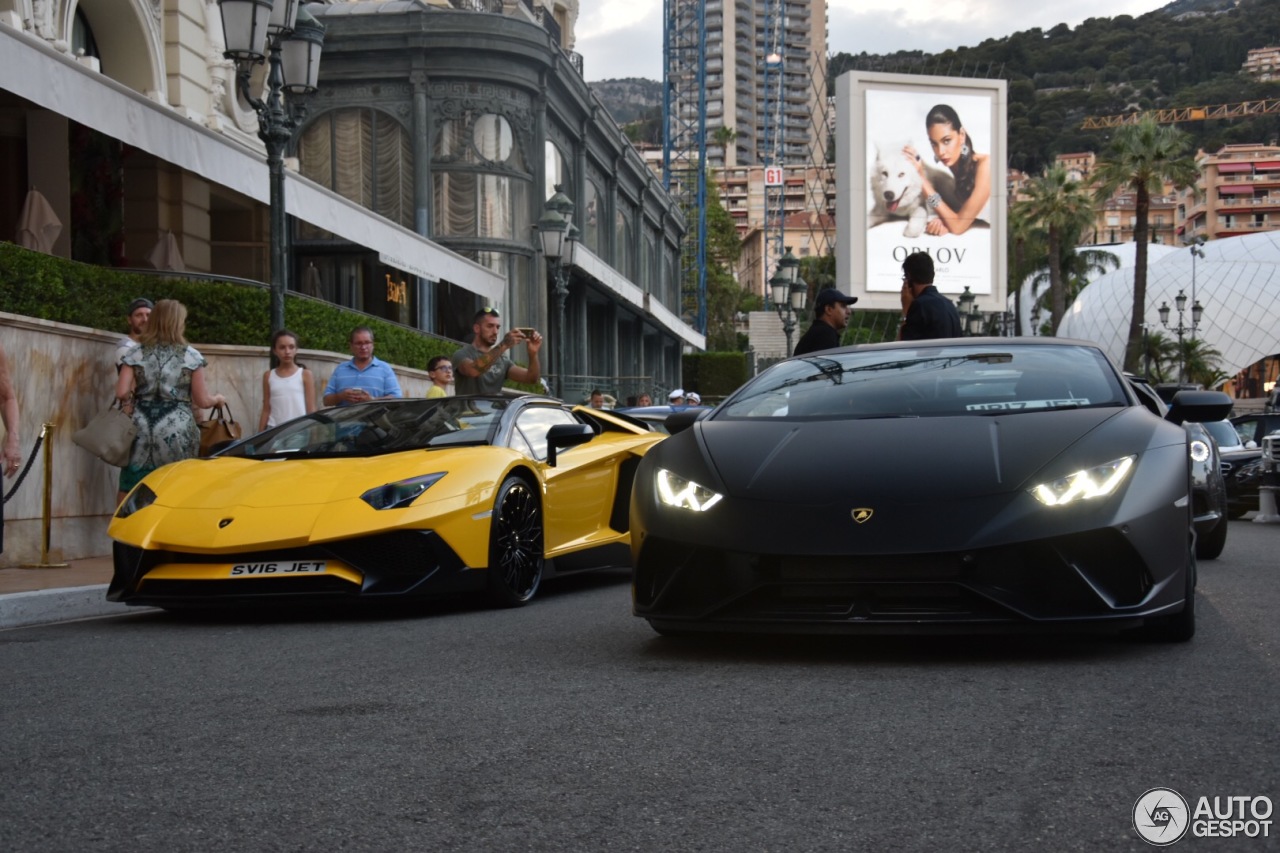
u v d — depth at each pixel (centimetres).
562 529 696
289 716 348
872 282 5497
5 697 386
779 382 535
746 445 459
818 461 436
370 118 2561
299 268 2383
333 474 607
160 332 794
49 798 266
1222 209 18400
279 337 953
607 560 754
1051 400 481
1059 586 400
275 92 979
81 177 1514
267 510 581
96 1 1509
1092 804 251
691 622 428
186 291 1053
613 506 770
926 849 226
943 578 398
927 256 786
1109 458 421
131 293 994
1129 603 407
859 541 402
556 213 1767
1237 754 288
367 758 297
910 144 5519
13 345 820
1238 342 10238
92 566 809
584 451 744
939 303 757
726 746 305
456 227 2562
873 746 303
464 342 2559
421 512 579
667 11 7288
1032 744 301
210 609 645
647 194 3972
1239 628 486
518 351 2602
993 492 409
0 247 819
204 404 805
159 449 786
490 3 3156
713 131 14325
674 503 438
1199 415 514
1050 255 6178
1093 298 10912
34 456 751
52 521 862
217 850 230
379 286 2397
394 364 1438
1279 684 370
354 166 2566
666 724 330
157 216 1606
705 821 244
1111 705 344
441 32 2528
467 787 271
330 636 520
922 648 445
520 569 639
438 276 1432
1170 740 302
